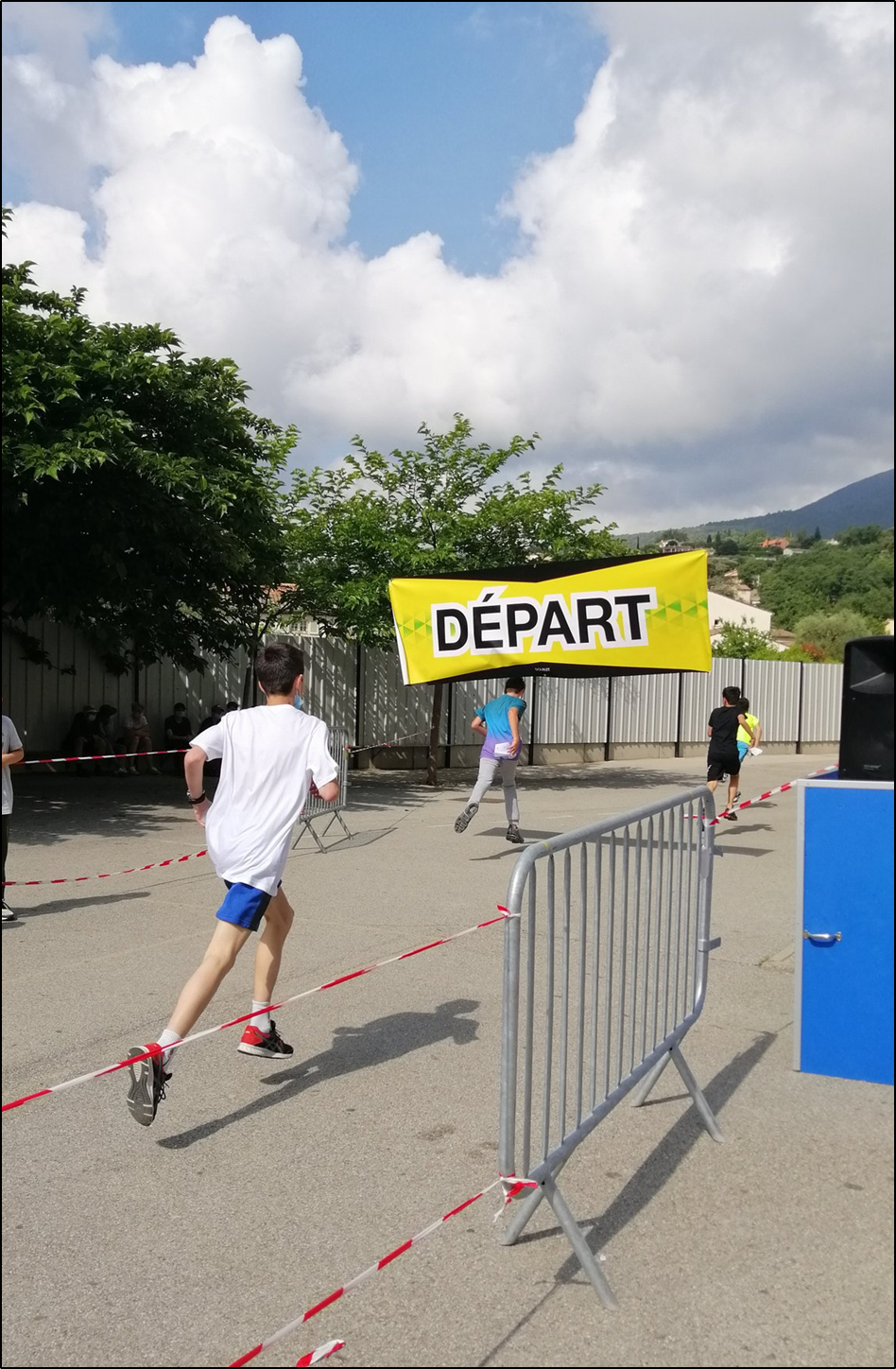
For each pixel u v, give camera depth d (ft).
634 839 13.07
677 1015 14.67
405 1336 9.35
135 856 34.30
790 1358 9.00
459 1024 17.84
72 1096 14.75
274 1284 10.19
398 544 59.82
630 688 80.94
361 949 22.90
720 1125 13.67
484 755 38.22
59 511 42.06
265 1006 15.65
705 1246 10.78
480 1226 11.27
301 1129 13.71
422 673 39.81
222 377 46.98
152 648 54.24
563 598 38.42
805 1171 12.41
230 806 14.99
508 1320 9.58
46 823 41.04
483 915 26.32
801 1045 15.35
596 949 11.98
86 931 24.09
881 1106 14.26
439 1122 13.93
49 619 58.49
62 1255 10.69
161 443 45.32
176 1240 10.97
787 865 34.45
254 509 47.11
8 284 44.91
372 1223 11.34
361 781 61.52
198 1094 14.84
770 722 93.04
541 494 62.13
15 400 38.32
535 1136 13.44
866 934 14.76
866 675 14.89
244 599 53.52
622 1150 13.03
